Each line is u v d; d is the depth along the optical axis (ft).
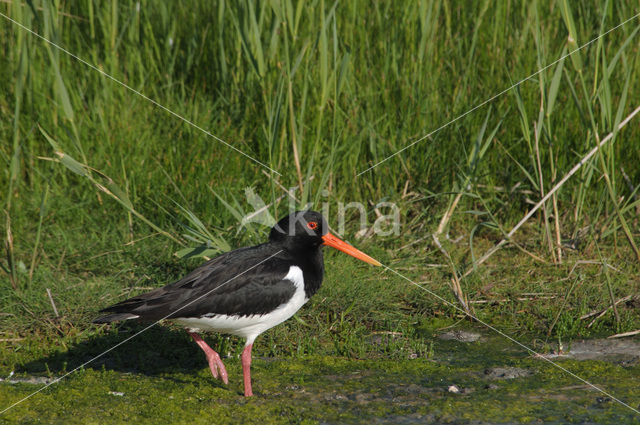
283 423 23.25
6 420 22.99
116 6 42.86
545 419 23.45
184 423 23.03
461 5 46.98
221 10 42.22
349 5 44.42
